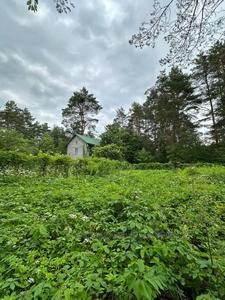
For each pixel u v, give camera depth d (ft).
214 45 18.57
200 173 37.42
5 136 47.75
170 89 98.32
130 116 137.49
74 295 6.12
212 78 73.72
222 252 8.57
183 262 7.74
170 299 6.96
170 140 95.04
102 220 12.23
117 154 83.25
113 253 8.30
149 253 7.86
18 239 9.95
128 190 18.98
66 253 8.68
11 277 7.40
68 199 17.43
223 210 14.34
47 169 38.96
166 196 18.17
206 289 7.14
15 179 29.55
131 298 6.26
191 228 11.10
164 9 16.87
